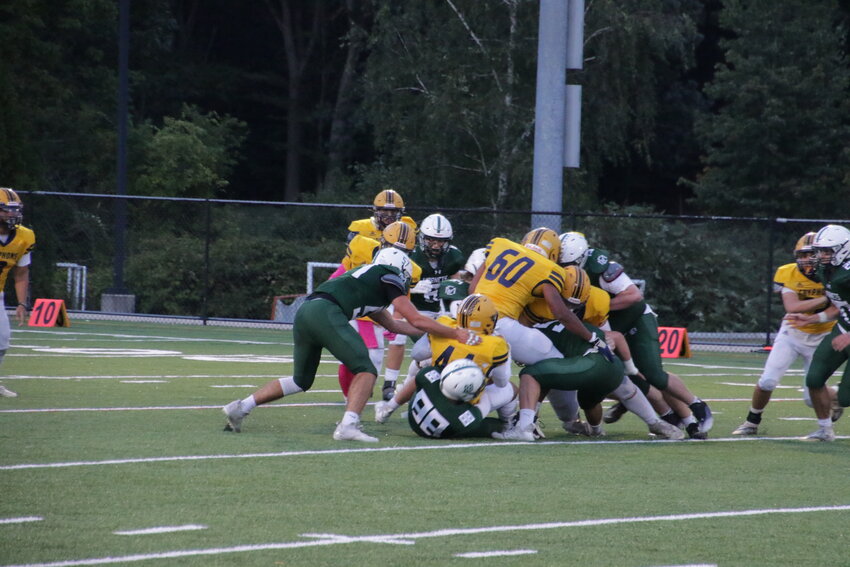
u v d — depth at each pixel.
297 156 168.00
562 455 28.34
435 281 39.16
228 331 73.38
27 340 60.34
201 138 136.12
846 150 120.56
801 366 61.69
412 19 120.31
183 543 18.38
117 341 62.22
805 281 33.91
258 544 18.48
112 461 25.33
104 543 18.25
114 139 119.50
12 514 20.05
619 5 116.06
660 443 31.23
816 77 121.62
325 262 93.19
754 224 92.50
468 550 18.52
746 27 123.94
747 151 123.25
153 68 157.88
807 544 19.66
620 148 121.06
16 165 85.12
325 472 24.88
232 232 101.44
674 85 149.62
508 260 30.58
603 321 31.38
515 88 113.75
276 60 176.25
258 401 30.25
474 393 29.58
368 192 118.62
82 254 95.00
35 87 110.75
